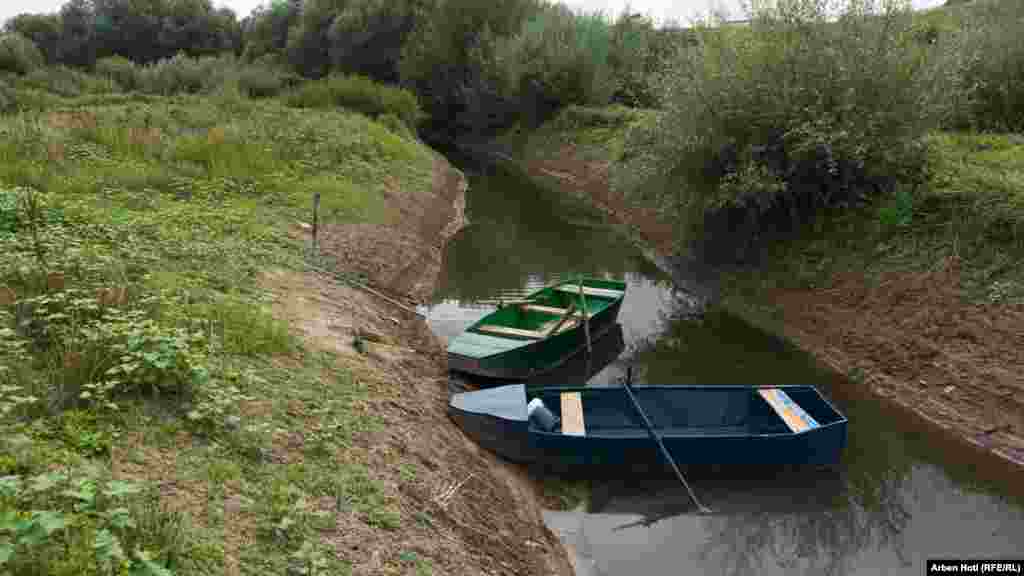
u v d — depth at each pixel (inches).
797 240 535.8
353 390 287.7
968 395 361.1
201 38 2615.7
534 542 258.8
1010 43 605.6
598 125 1185.4
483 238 745.6
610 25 1422.2
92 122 645.9
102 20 2479.1
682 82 553.3
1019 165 488.1
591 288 524.7
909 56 494.6
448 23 1668.3
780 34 520.4
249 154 636.1
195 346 264.7
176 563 157.9
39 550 145.4
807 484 315.6
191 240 397.1
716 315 533.3
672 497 304.0
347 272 470.9
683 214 590.9
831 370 426.3
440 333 458.0
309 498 205.5
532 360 406.6
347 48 2063.2
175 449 202.8
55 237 320.5
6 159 481.7
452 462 277.6
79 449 187.0
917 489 313.0
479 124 1600.6
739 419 354.9
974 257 417.1
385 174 783.1
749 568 264.2
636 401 338.3
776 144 513.3
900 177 502.3
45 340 236.8
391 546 200.7
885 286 446.3
